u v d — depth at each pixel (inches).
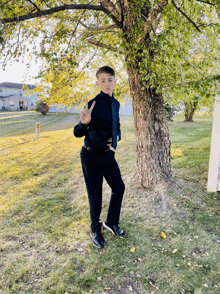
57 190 189.0
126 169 230.7
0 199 168.4
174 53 117.3
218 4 113.4
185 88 119.7
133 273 88.1
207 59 149.7
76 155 325.4
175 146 346.0
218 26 125.0
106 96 99.2
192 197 153.3
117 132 110.3
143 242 108.3
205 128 600.1
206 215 131.2
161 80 124.6
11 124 850.1
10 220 134.9
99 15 146.3
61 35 141.5
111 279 85.2
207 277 85.4
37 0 116.4
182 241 108.3
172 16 118.3
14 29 126.8
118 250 102.6
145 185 170.4
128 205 147.6
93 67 240.7
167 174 174.6
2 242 110.9
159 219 129.1
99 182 102.9
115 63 249.8
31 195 177.6
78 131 92.2
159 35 124.6
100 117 95.9
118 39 158.6
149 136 166.9
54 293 79.1
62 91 223.1
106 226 118.6
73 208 150.3
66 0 151.3
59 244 108.6
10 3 102.7
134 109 169.5
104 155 100.7
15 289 81.3
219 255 97.7
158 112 167.0
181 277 85.5
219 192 159.9
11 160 297.9
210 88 116.6
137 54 133.7
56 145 411.8
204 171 202.2
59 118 1143.6
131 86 164.9
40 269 91.1
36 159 304.2
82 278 85.7
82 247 105.5
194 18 135.6
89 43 162.7
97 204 104.5
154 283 83.1
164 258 96.6
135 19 128.6
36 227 124.9
